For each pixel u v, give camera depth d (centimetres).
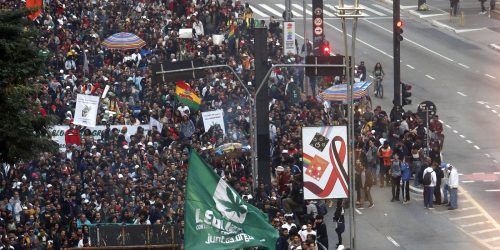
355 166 9306
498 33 15275
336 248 8462
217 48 12212
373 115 10644
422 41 14938
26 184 8200
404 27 15625
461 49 14625
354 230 7806
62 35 11869
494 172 10331
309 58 8256
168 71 8344
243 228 6188
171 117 10081
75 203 8044
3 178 8350
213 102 10600
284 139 9475
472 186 9950
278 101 10644
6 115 6600
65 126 9256
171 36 12306
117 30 12612
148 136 9538
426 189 9325
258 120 8581
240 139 9919
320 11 11931
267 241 6209
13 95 6625
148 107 10244
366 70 13538
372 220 9094
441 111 12181
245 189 8238
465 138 11325
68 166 8631
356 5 8125
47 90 10200
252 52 12375
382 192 9738
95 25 12644
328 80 11512
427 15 16112
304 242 7250
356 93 10581
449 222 9062
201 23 13175
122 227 6475
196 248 6144
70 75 10912
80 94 9538
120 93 10675
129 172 8756
